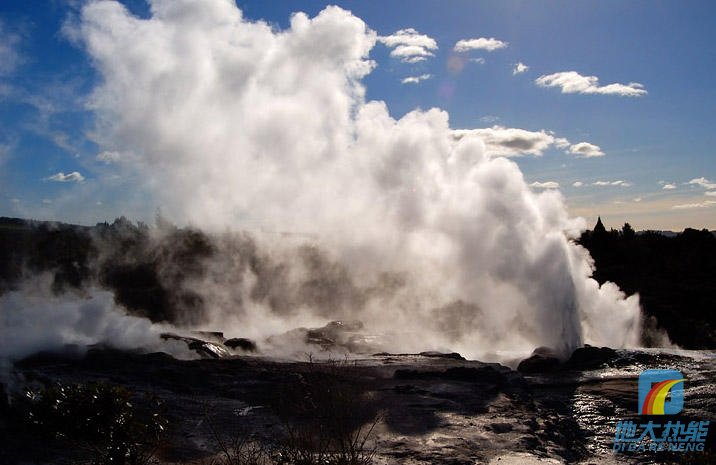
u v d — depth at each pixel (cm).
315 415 1045
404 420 1110
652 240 6312
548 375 1677
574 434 1153
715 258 5334
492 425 1099
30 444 881
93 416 775
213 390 1290
